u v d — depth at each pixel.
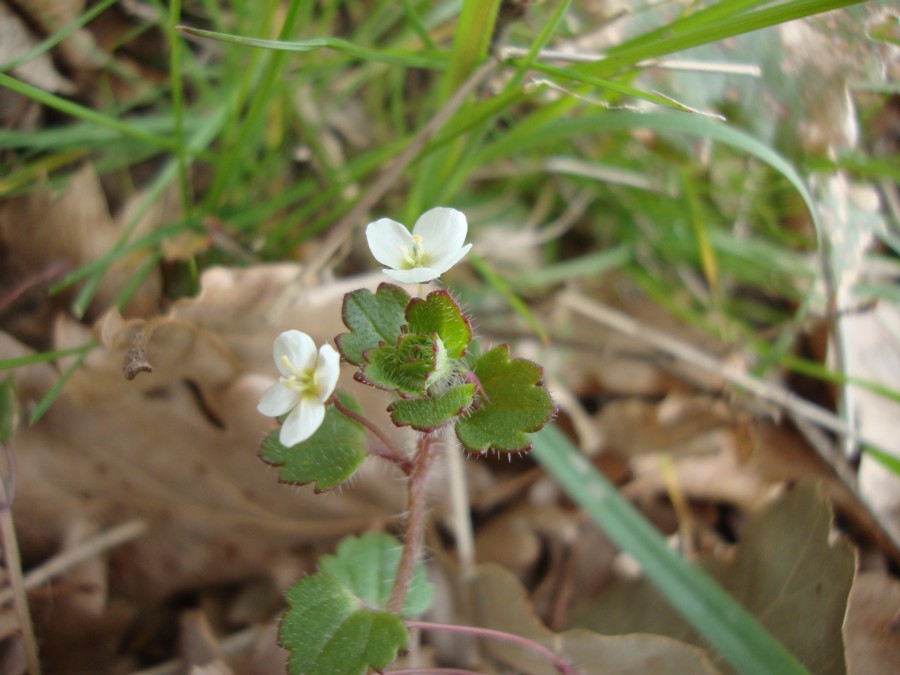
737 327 0.13
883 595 0.09
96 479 0.09
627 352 0.12
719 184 0.13
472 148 0.10
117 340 0.09
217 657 0.09
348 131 0.13
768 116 0.11
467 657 0.09
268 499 0.10
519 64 0.09
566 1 0.09
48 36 0.11
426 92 0.13
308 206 0.11
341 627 0.07
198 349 0.09
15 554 0.08
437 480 0.10
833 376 0.11
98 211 0.10
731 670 0.09
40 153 0.11
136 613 0.09
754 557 0.09
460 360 0.07
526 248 0.13
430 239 0.07
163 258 0.10
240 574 0.10
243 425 0.09
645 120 0.10
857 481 0.11
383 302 0.07
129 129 0.10
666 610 0.09
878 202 0.13
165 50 0.12
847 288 0.12
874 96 0.12
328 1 0.12
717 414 0.11
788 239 0.13
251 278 0.09
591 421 0.12
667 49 0.09
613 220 0.14
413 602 0.08
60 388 0.09
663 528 0.11
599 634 0.09
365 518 0.10
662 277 0.13
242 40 0.08
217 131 0.11
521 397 0.07
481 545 0.10
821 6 0.08
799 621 0.09
